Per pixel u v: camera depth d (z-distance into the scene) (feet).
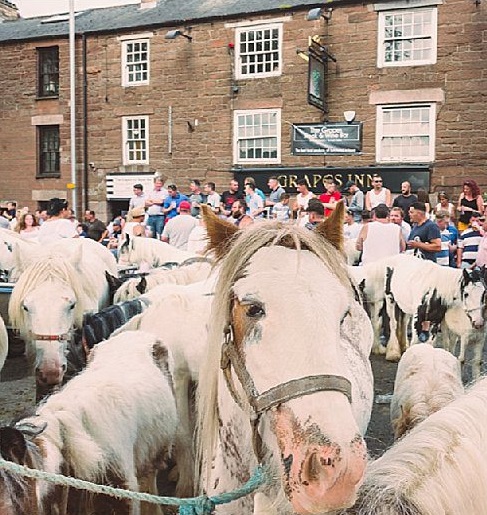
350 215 39.58
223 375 8.19
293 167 61.98
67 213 33.50
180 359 15.20
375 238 31.68
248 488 7.49
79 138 72.02
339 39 60.34
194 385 15.25
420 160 58.29
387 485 6.13
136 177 69.41
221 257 8.12
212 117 65.77
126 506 11.23
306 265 7.09
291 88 62.34
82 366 16.78
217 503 7.67
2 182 76.38
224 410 8.39
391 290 28.45
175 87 67.26
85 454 10.33
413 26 58.03
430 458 6.46
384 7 58.49
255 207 46.24
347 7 59.93
